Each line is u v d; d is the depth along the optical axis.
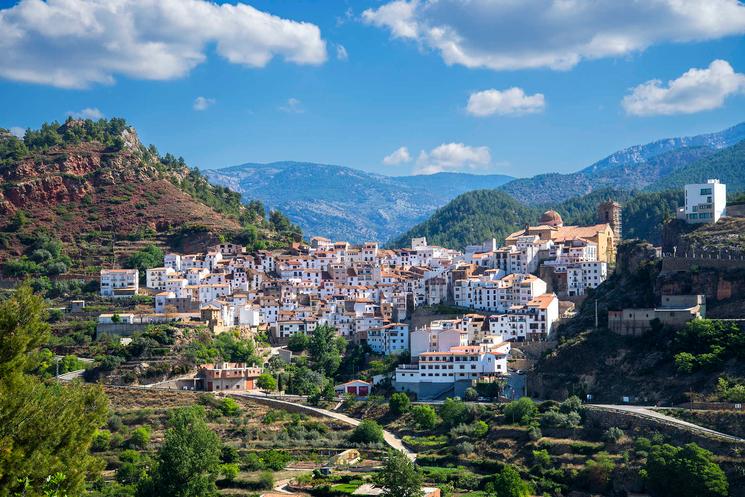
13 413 122.25
